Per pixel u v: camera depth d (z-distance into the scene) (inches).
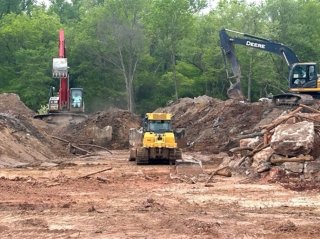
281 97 1553.9
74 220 531.5
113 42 2861.7
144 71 3014.3
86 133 1792.6
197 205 628.4
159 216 551.5
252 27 2778.1
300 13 2935.5
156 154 1192.8
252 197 690.2
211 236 458.3
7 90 2942.9
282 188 765.3
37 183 827.4
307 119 941.2
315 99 1534.2
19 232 477.7
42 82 2925.7
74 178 895.1
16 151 1242.6
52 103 2054.6
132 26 2837.1
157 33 2908.5
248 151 978.1
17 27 2994.6
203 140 1539.1
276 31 2773.1
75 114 2044.8
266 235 463.8
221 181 852.6
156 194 719.7
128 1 2851.9
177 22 2834.6
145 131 1221.7
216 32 2883.9
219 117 1627.7
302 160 833.5
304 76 1540.4
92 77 2997.0
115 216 552.7
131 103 2810.0
